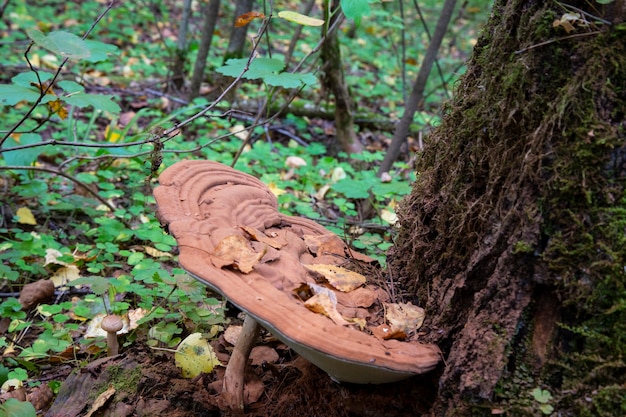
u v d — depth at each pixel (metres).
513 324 0.72
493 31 0.80
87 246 1.22
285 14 0.96
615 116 0.70
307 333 0.68
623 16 0.69
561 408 0.70
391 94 2.41
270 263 0.78
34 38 0.80
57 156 1.58
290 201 1.43
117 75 2.21
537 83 0.73
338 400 0.82
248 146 1.73
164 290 1.07
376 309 0.81
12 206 1.35
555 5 0.71
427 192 0.85
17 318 1.04
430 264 0.84
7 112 1.78
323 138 1.95
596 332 0.70
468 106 0.81
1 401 0.86
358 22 0.94
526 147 0.73
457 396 0.73
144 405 0.84
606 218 0.69
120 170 1.53
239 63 1.08
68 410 0.87
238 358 0.84
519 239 0.72
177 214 0.81
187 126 1.81
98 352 0.98
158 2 2.87
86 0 2.99
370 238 1.21
